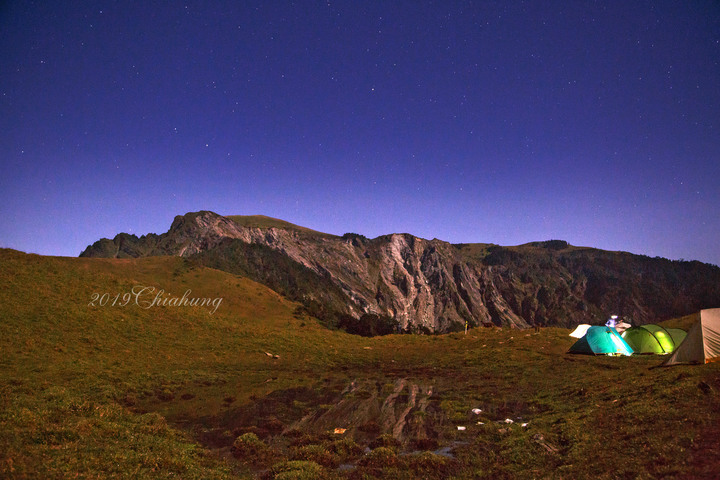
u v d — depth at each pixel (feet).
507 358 113.91
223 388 83.76
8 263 151.84
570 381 78.38
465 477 37.96
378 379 95.86
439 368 110.52
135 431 47.09
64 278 153.69
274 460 44.29
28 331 104.22
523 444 43.52
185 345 126.93
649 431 37.50
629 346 113.50
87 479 29.99
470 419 59.47
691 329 72.02
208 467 40.55
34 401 49.60
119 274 239.30
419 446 48.32
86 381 75.36
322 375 101.55
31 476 28.32
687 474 27.58
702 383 46.52
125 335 122.62
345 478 38.93
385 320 370.32
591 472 32.32
